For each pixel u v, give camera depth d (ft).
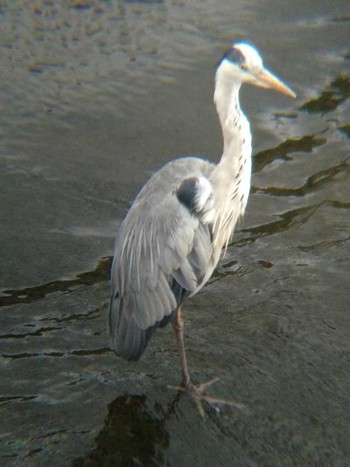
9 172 10.44
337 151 11.00
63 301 8.69
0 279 8.91
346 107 11.73
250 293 8.89
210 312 8.60
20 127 11.18
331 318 8.57
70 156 10.75
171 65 12.32
